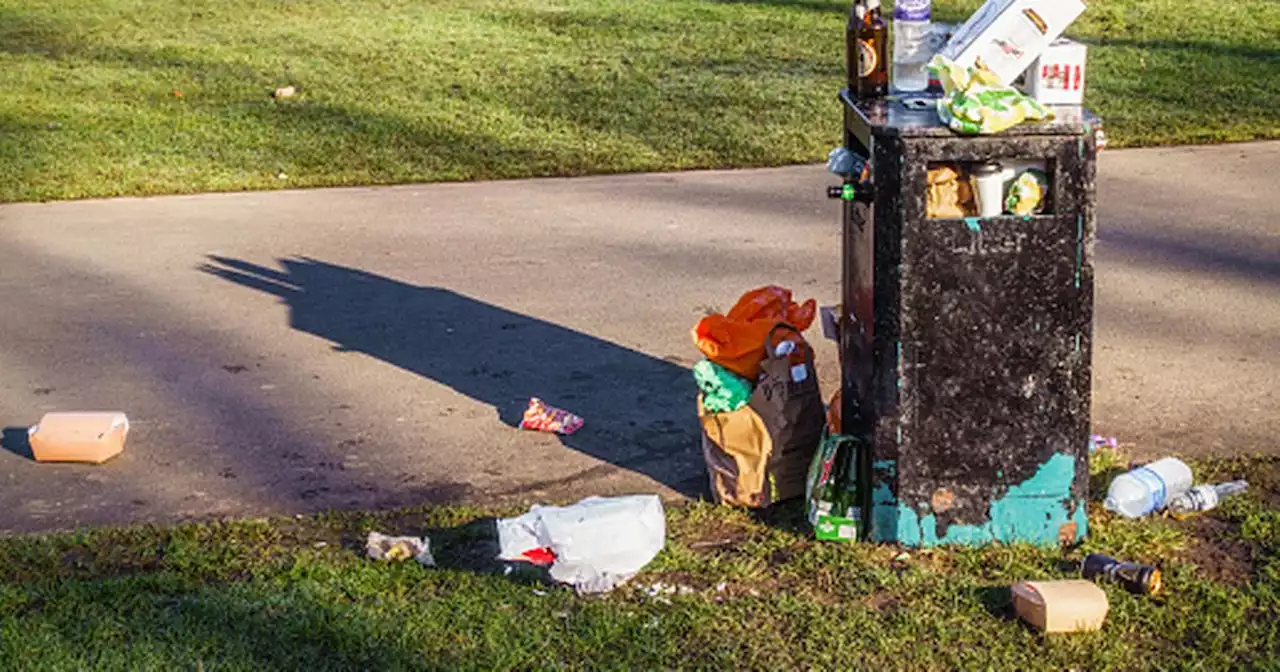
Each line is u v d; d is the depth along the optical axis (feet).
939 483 14.58
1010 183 14.06
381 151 35.04
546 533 14.17
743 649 13.02
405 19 54.44
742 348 15.76
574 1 57.93
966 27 15.16
